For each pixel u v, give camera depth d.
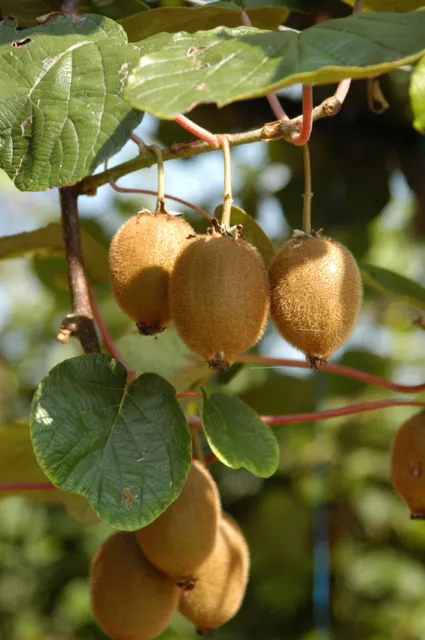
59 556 1.78
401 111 1.15
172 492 0.67
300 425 1.59
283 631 1.66
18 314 1.88
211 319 0.67
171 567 0.73
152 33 0.81
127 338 0.90
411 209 1.68
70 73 0.69
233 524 0.80
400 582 1.66
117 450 0.68
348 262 0.71
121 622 0.75
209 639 1.62
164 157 0.74
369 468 1.64
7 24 0.71
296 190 1.23
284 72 0.61
